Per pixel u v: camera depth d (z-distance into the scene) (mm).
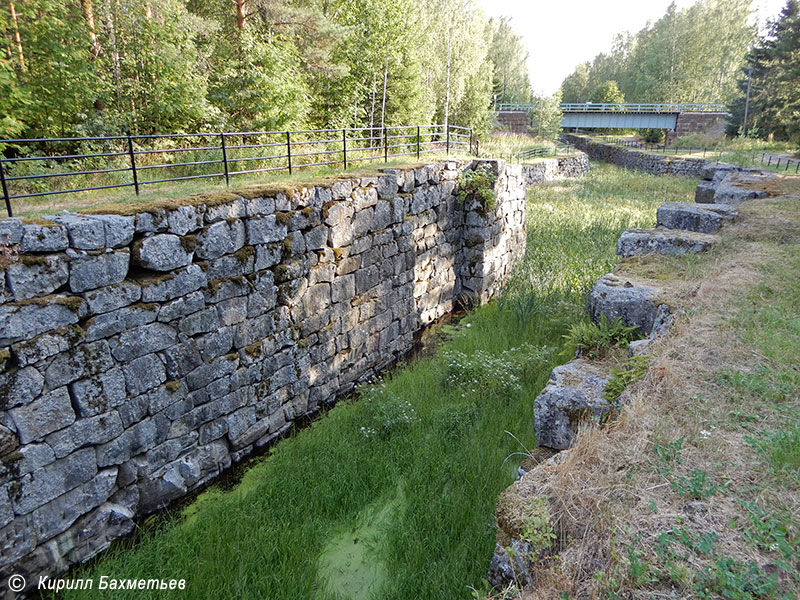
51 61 8914
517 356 8391
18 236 4234
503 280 13500
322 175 8539
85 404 4828
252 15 14781
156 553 4914
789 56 32062
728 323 4582
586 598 2305
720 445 3023
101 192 6613
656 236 7840
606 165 44656
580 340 5664
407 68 21828
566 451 3314
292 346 7367
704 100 59719
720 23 55125
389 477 5902
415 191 10109
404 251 9906
